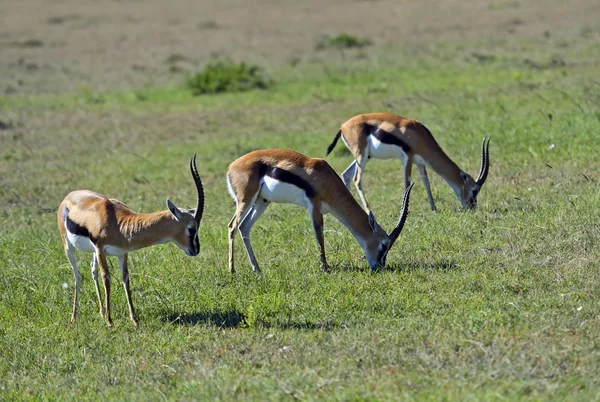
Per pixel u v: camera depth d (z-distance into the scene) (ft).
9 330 47.73
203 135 102.94
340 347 39.60
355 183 66.90
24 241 65.46
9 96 134.21
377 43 159.94
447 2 203.41
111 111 121.60
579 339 37.60
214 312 47.03
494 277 47.39
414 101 107.55
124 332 45.96
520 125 85.20
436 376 35.14
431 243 54.85
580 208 56.90
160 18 213.66
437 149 64.34
